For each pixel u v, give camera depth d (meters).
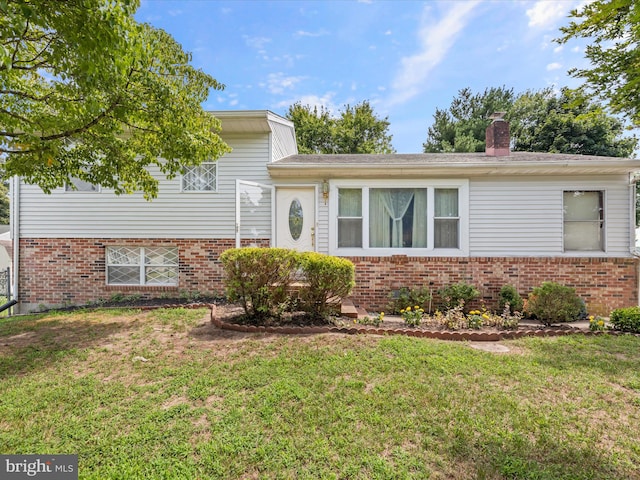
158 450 2.42
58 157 5.59
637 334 5.30
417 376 3.56
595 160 7.00
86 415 2.86
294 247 7.88
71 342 4.65
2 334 5.02
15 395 3.19
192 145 5.35
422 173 7.48
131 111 4.77
